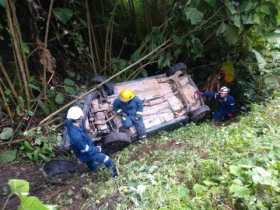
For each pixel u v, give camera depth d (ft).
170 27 24.88
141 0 27.27
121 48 27.68
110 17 26.55
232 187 12.42
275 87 25.68
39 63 23.91
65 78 25.18
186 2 23.89
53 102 22.88
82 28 25.70
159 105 22.44
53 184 17.39
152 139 20.72
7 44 22.54
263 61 25.27
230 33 22.88
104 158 17.01
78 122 16.96
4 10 21.52
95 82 22.43
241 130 18.22
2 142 20.38
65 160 18.93
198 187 13.39
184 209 12.44
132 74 24.95
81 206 15.03
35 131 20.51
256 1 21.99
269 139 16.30
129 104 20.29
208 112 23.36
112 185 15.51
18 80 21.66
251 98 24.68
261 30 23.59
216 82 25.32
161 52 24.75
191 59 26.55
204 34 25.35
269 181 12.28
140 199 14.02
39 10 23.26
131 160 18.42
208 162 14.71
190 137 19.84
